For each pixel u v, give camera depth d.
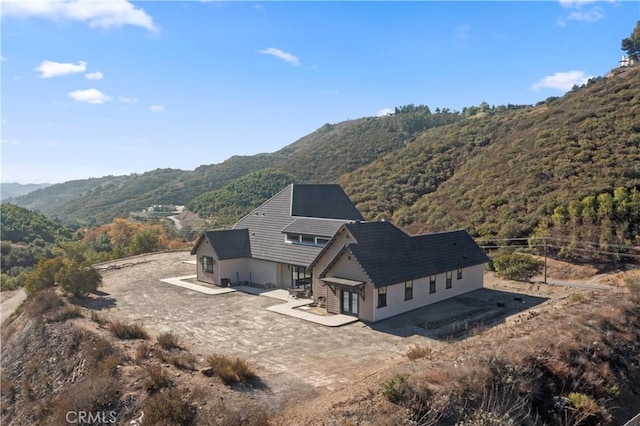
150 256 44.38
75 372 17.77
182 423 12.18
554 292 29.06
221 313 24.27
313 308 25.22
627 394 15.66
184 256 44.09
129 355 17.11
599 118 52.91
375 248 24.67
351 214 36.97
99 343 18.22
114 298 27.88
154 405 12.68
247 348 18.66
